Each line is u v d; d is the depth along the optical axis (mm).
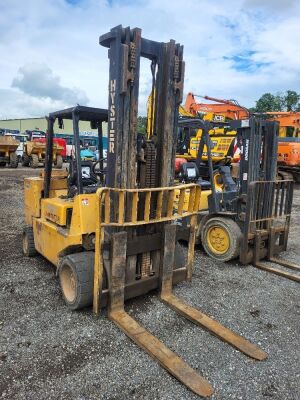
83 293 3393
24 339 3039
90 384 2527
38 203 4793
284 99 35312
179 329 3303
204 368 2764
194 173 6062
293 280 4684
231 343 3059
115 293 3369
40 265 4793
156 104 3637
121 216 3238
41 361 2758
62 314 3469
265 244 5480
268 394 2510
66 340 3043
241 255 5121
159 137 3666
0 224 7262
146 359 2826
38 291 3971
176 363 2715
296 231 7559
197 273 4789
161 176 3678
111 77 3311
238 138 5395
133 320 3291
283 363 2869
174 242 3777
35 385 2500
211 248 5469
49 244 4328
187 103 14398
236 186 6086
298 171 15789
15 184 13227
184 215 3779
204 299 3969
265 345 3119
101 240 3242
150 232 3752
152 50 3459
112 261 3291
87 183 4504
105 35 3275
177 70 3516
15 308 3570
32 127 57375
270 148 5445
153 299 3855
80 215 3621
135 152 3436
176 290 4172
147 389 2502
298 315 3707
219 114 13797
